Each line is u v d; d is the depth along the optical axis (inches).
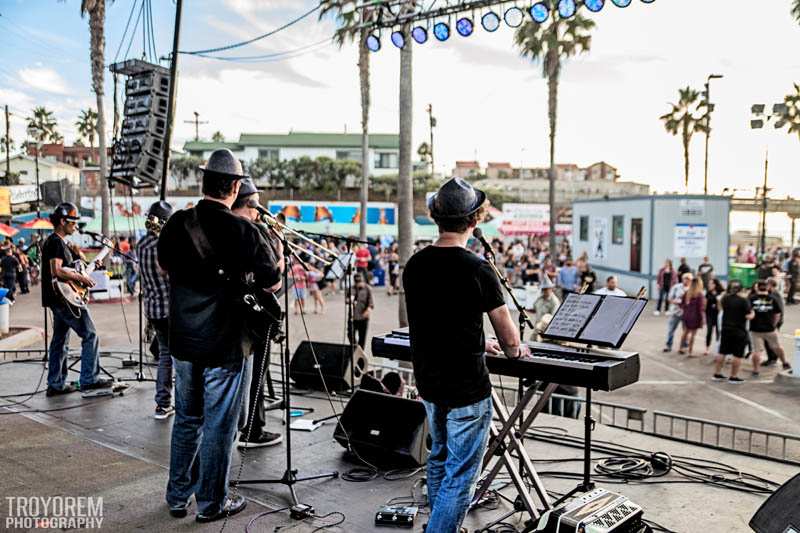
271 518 139.3
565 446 191.8
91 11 900.6
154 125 305.6
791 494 113.7
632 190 1971.0
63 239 230.1
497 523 138.6
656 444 193.9
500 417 135.1
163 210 209.9
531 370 125.4
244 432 187.2
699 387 383.6
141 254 205.3
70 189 1127.6
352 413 178.9
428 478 119.7
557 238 1428.4
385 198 1533.0
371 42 336.5
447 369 109.1
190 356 130.1
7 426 198.8
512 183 1962.4
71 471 162.4
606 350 133.1
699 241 788.6
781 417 319.3
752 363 439.8
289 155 1737.2
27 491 149.6
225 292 129.7
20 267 797.2
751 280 917.2
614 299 130.9
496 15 293.4
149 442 185.3
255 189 155.7
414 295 112.8
